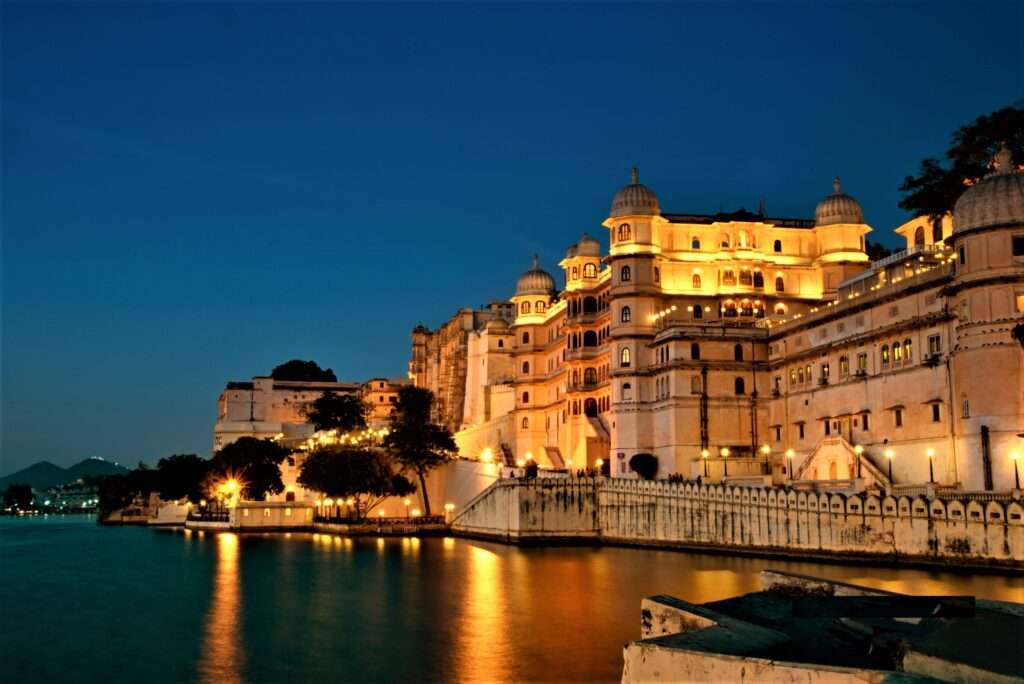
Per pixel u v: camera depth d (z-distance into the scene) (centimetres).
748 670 1593
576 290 14212
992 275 7769
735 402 11475
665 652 1716
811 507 8062
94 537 16150
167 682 4353
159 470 19138
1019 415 7588
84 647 5194
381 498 15000
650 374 12144
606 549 10300
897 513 7269
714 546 9244
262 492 16862
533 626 5303
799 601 2277
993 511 6588
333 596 6862
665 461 11625
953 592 5662
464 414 19600
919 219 11269
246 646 5062
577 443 14088
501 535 11538
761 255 12500
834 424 10244
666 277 12506
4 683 4419
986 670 1587
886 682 1439
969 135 9731
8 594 7562
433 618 5700
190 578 8469
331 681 4234
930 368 8756
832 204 12606
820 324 10612
